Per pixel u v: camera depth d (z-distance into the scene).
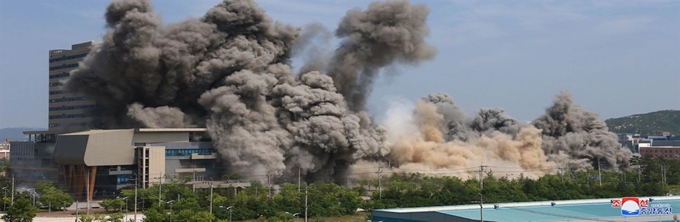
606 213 114.50
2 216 138.50
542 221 105.94
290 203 154.25
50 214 157.38
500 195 168.50
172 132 194.38
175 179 183.12
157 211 136.62
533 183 180.12
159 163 187.12
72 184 189.75
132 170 189.38
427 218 108.50
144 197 163.12
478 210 114.94
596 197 173.38
